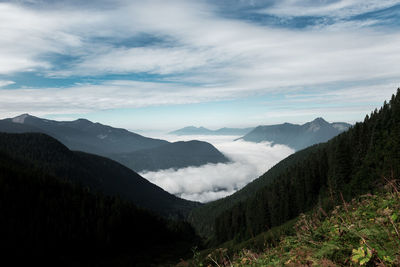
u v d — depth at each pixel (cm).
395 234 365
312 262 424
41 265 8100
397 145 4366
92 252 9581
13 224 9006
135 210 13062
